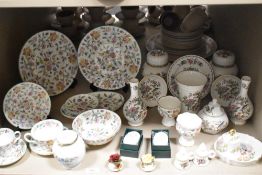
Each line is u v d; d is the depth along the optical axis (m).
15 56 1.20
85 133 1.02
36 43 1.15
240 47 1.14
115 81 1.20
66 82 1.20
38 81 1.19
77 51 1.21
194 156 0.93
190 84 1.08
